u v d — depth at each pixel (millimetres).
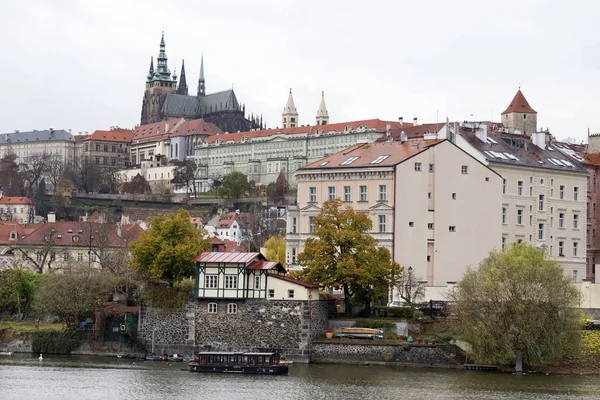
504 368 198125
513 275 192875
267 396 172000
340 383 182750
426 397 170000
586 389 178625
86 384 184250
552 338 189500
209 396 172375
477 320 192625
